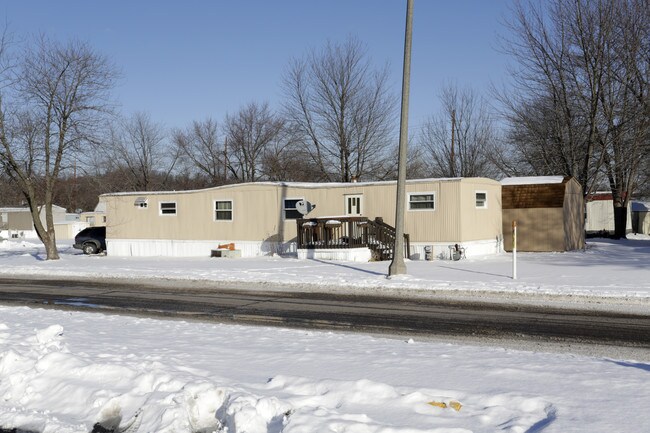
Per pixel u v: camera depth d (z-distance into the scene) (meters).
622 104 32.53
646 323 10.64
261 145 55.47
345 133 46.41
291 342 8.79
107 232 31.33
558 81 33.62
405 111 17.22
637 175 41.19
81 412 6.12
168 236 29.77
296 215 26.53
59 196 72.62
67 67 27.14
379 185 24.91
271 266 21.78
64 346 8.16
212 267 22.08
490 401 5.72
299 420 5.12
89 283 18.98
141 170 59.75
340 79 45.75
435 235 23.88
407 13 16.89
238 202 27.89
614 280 15.70
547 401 5.65
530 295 13.84
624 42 31.52
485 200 25.42
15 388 6.81
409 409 5.52
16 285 18.94
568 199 27.06
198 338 9.20
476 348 8.30
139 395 6.18
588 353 8.45
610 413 5.30
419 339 9.62
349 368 7.04
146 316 12.53
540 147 35.94
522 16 47.84
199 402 5.85
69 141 27.89
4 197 40.06
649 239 37.97
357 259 23.50
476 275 17.56
